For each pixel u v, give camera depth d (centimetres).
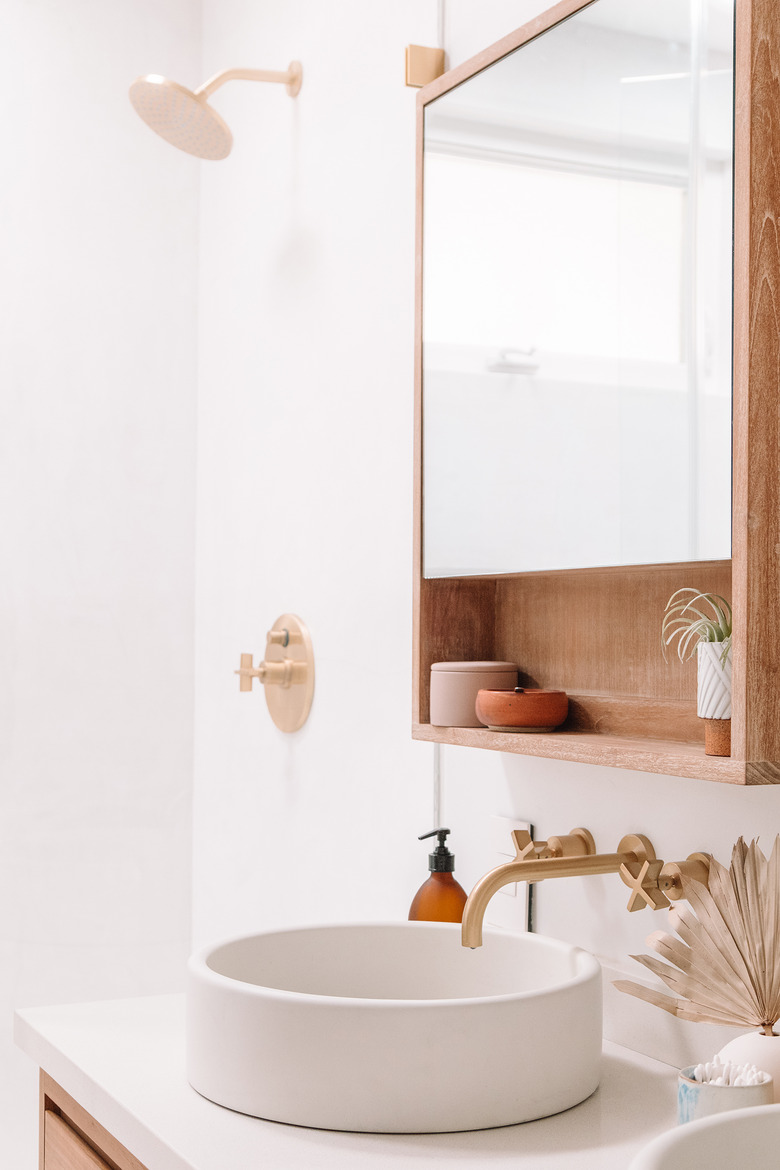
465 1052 91
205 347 237
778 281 92
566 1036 96
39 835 223
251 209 217
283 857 200
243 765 216
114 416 231
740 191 91
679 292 99
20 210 224
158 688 234
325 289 189
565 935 125
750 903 90
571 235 113
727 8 94
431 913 132
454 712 128
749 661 87
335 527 183
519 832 126
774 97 92
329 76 188
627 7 107
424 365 137
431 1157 86
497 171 125
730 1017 92
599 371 109
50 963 223
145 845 231
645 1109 97
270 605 206
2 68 223
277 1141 89
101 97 231
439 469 133
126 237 233
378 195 172
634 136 105
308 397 193
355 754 176
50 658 225
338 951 120
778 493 90
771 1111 74
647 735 113
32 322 225
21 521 223
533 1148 88
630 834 116
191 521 238
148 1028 123
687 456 97
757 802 100
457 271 132
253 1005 94
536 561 117
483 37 143
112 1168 106
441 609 136
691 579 111
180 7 239
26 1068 218
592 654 124
